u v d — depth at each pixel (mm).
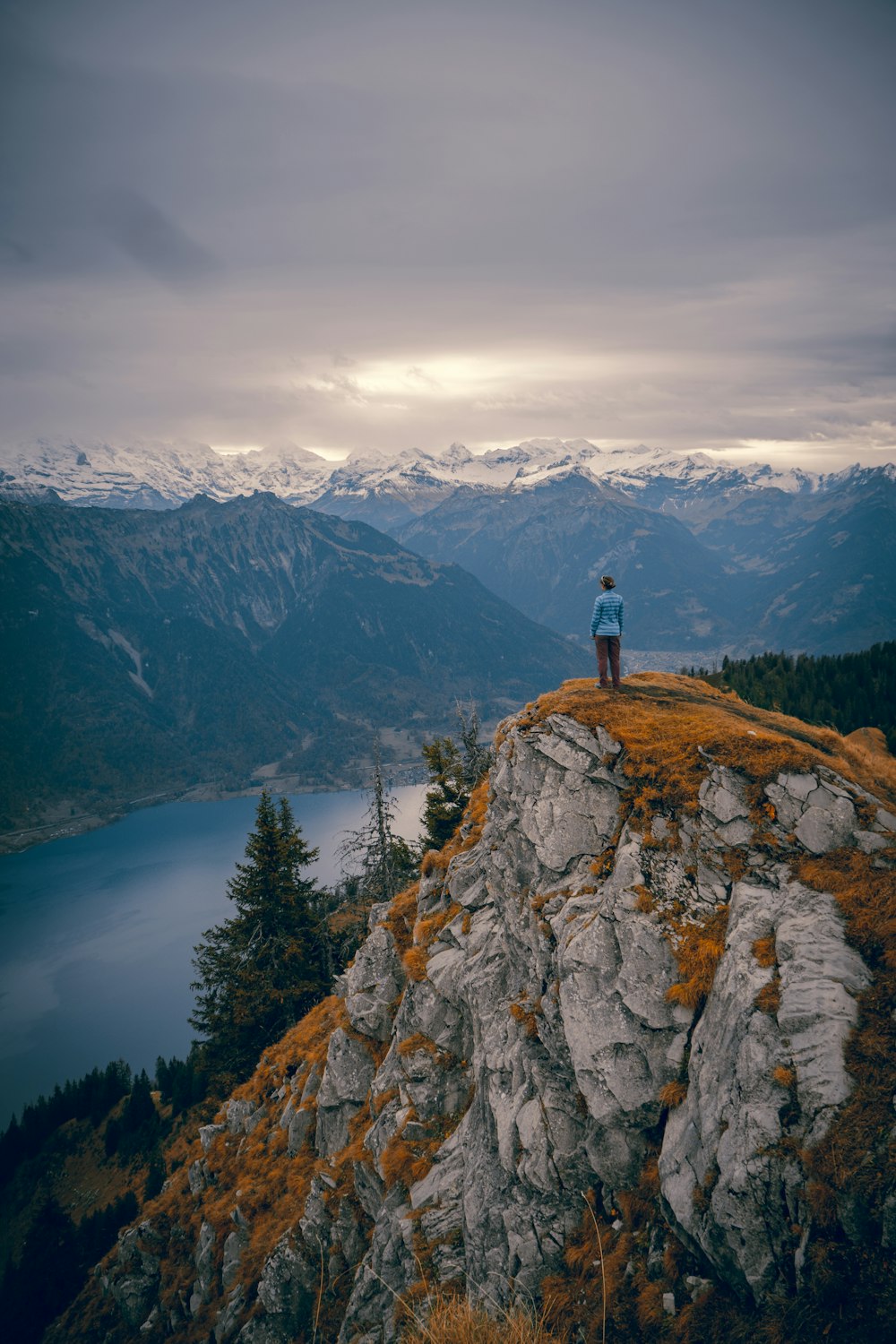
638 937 16344
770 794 16859
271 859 44844
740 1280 11852
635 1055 15430
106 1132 72062
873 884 14570
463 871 26391
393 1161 21828
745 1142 12203
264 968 44406
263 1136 32250
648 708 21812
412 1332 10672
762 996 13500
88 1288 34812
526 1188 16609
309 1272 23875
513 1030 19359
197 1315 28188
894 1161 10766
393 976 28391
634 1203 14461
